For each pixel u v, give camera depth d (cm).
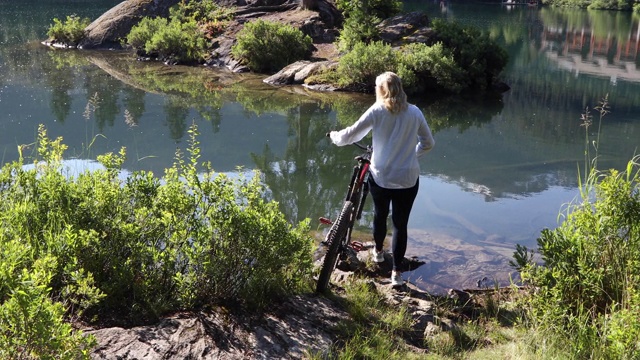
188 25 2114
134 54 2172
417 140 497
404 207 500
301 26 2083
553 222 738
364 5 2080
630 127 1305
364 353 385
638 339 380
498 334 439
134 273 410
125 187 453
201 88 1617
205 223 441
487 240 673
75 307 382
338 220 475
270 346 380
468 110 1455
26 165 923
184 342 365
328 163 992
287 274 474
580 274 450
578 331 407
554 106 1509
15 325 285
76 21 2358
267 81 1720
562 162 1030
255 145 1091
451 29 1817
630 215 466
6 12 3195
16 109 1313
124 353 343
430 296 508
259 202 464
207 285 418
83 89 1560
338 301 466
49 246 378
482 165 998
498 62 1734
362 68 1600
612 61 2250
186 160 985
